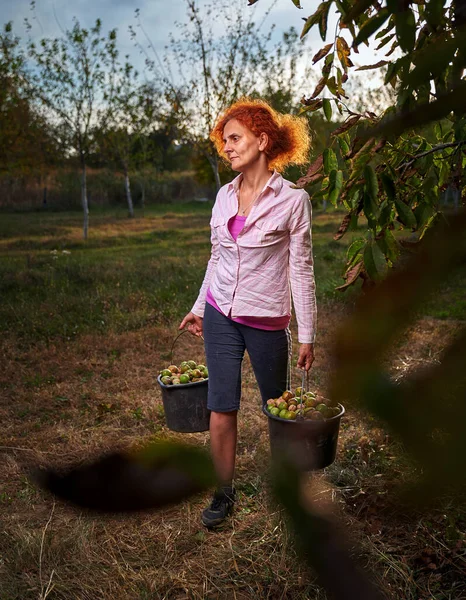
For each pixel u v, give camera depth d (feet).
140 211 107.04
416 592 6.75
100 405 13.44
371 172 2.79
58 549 8.02
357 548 0.68
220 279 8.55
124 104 62.28
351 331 0.56
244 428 11.96
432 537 7.07
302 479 0.68
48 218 90.48
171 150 95.91
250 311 8.33
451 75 0.68
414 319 0.56
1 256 44.19
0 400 14.44
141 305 24.59
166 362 17.34
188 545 8.21
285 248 8.38
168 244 52.80
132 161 88.84
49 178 111.14
